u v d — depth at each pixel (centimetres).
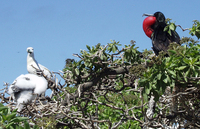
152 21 1455
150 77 997
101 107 1538
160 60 996
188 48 1051
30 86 1341
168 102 1295
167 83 1005
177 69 1026
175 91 1205
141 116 1463
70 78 1283
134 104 1528
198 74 1056
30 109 1266
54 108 1177
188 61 1027
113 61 1225
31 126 1138
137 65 1123
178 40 1446
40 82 1370
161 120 1341
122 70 1223
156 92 1028
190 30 1300
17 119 827
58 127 1249
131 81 1306
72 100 1310
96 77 1236
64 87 1293
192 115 1264
